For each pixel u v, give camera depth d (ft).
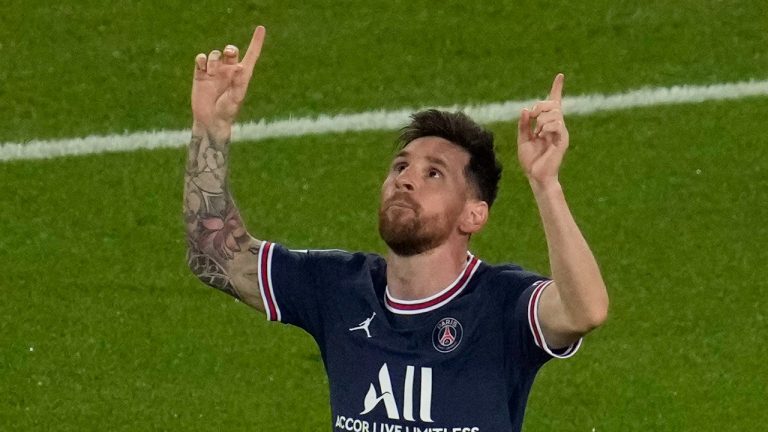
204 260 66.85
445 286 62.85
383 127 111.14
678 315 100.83
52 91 113.50
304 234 105.19
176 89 113.50
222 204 66.44
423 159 63.05
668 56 115.44
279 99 112.98
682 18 117.29
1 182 108.37
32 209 106.93
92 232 105.50
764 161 109.50
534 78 113.80
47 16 117.60
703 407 95.40
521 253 103.91
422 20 116.88
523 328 60.54
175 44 115.96
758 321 100.63
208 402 95.61
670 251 104.42
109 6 118.21
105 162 109.60
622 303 101.45
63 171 109.09
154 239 104.99
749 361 98.22
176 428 94.22
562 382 96.94
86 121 112.06
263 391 96.22
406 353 61.87
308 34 116.37
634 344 99.19
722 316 100.89
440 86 113.39
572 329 58.49
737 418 94.73
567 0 118.01
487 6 117.60
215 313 100.89
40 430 94.22
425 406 61.26
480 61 114.73
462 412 61.05
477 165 63.52
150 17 117.39
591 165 109.29
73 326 100.07
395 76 114.01
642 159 109.60
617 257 104.01
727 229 105.81
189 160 66.23
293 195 107.55
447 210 62.13
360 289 64.28
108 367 97.76
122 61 115.03
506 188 107.86
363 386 62.49
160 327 99.86
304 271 65.98
